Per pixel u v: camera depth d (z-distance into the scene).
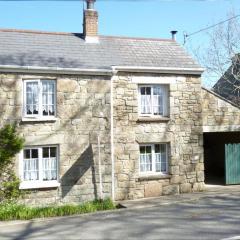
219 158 23.75
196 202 16.27
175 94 19.06
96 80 17.80
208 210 14.38
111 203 16.48
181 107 19.19
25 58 17.25
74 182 17.23
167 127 18.86
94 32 19.88
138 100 18.55
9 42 18.14
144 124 18.50
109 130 17.84
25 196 16.52
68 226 12.80
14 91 16.59
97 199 17.44
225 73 30.31
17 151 16.22
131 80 18.33
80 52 18.78
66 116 17.27
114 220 13.43
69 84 17.38
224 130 20.06
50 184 16.83
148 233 11.34
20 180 16.47
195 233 11.09
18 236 11.74
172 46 21.14
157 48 20.62
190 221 12.64
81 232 11.88
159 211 14.73
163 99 19.06
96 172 17.56
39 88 16.98
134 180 18.17
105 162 17.73
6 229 12.73
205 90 19.89
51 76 17.11
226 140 23.00
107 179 17.72
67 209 15.48
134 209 15.46
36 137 16.80
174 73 19.03
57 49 18.56
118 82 18.12
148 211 14.87
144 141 18.42
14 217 14.62
